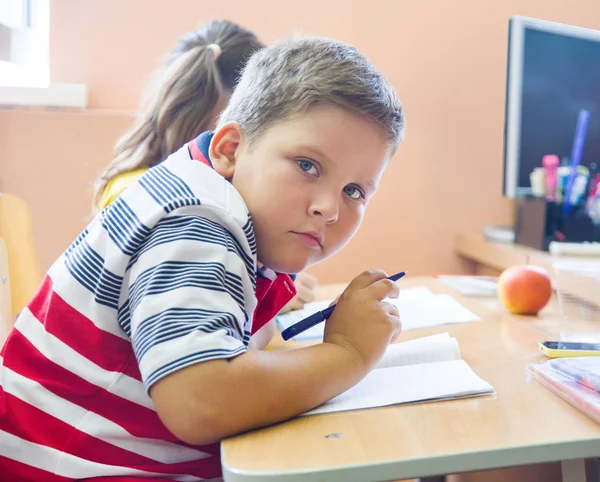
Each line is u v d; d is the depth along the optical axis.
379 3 1.73
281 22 1.70
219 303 0.52
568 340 0.80
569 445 0.49
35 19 1.67
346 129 0.60
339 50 0.67
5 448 0.61
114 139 1.61
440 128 1.79
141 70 1.64
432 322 0.90
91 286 0.61
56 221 1.62
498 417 0.54
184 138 1.17
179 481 0.62
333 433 0.50
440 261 1.83
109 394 0.60
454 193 1.82
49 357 0.62
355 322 0.61
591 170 1.34
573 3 1.73
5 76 1.64
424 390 0.60
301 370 0.54
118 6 1.63
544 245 1.37
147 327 0.50
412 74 1.76
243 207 0.61
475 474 0.95
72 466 0.60
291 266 0.63
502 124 1.82
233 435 0.50
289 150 0.61
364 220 1.79
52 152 1.60
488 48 1.79
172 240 0.55
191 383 0.48
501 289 0.98
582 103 1.29
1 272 0.91
